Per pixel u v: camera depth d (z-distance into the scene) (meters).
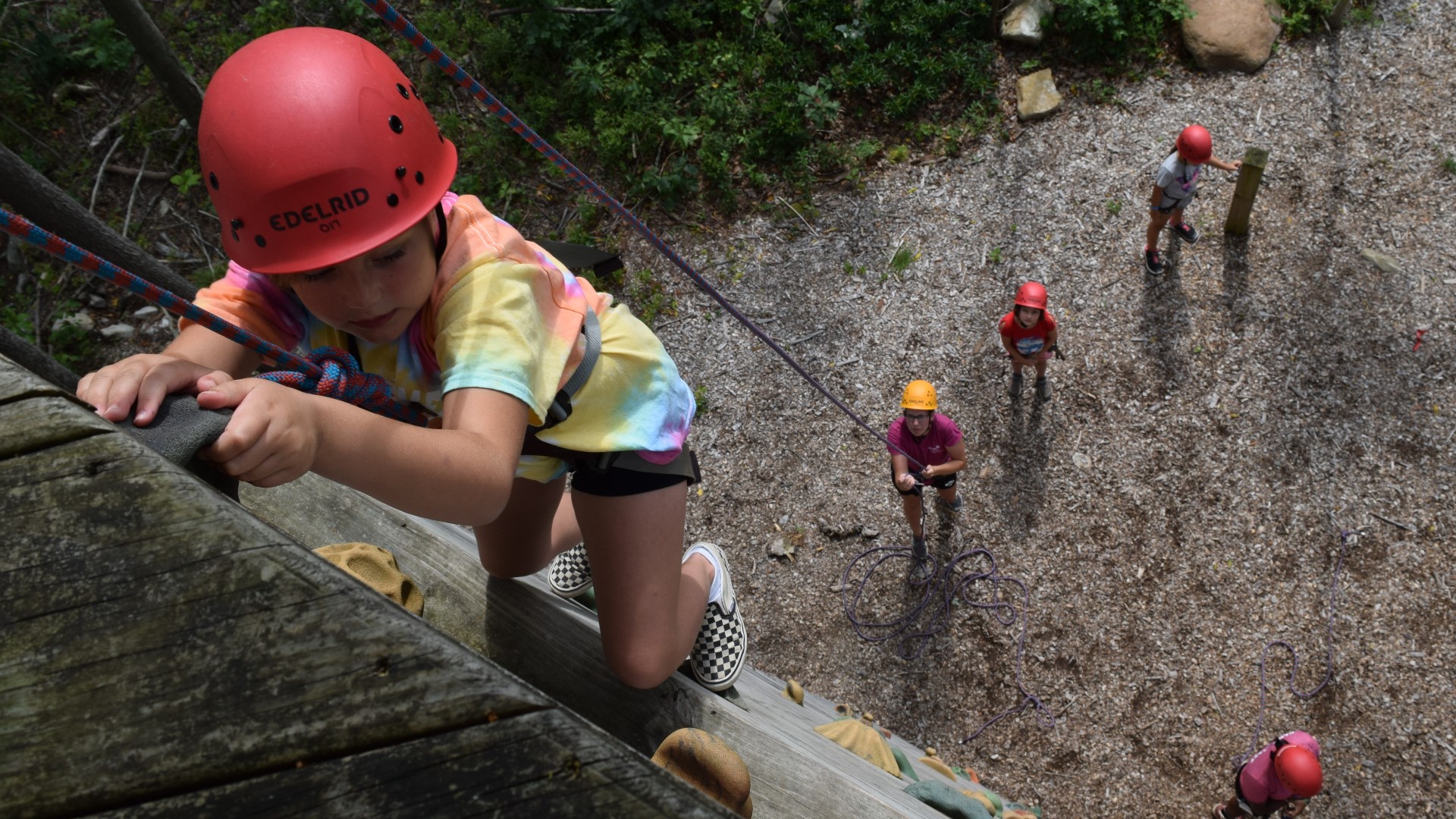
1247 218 7.87
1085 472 7.56
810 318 8.74
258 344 1.21
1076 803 6.65
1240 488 7.28
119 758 0.64
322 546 2.54
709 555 2.95
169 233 9.34
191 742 0.64
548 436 2.05
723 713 2.48
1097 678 6.96
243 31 10.02
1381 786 6.24
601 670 2.53
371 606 0.66
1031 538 7.45
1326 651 6.68
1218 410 7.55
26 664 0.65
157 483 0.69
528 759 0.65
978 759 6.94
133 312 8.99
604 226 9.39
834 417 8.27
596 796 0.65
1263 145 8.45
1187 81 8.88
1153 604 7.08
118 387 0.90
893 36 9.45
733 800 1.80
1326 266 7.85
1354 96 8.48
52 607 0.66
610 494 2.22
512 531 2.48
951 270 8.63
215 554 0.67
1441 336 7.42
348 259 1.33
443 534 2.88
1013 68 9.25
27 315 8.78
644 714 2.48
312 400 1.01
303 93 1.31
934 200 9.00
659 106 9.47
